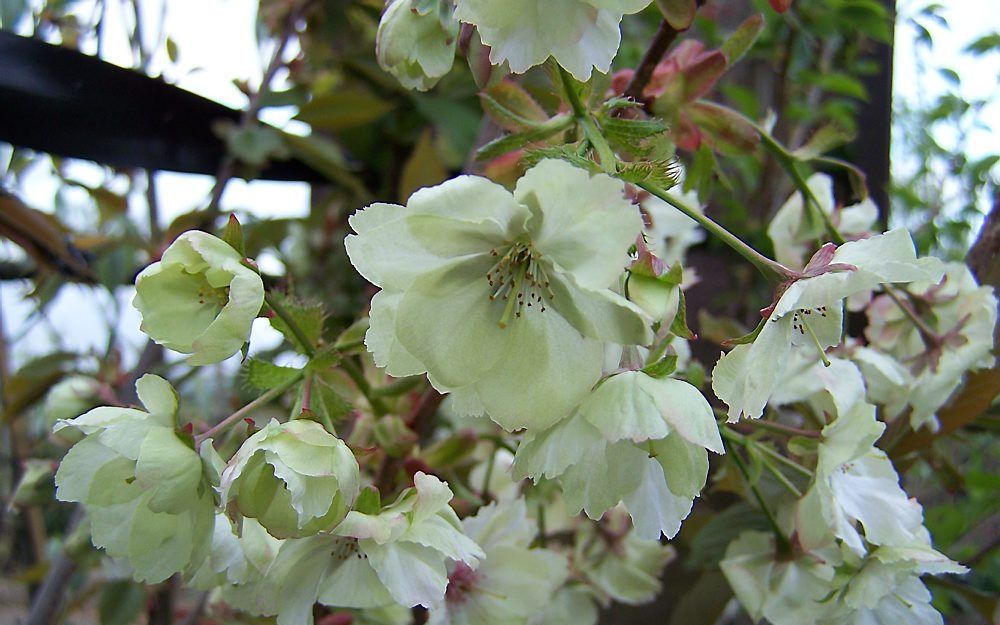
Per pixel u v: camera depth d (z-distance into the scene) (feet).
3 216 0.83
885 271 0.38
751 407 0.38
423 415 0.56
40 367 0.83
